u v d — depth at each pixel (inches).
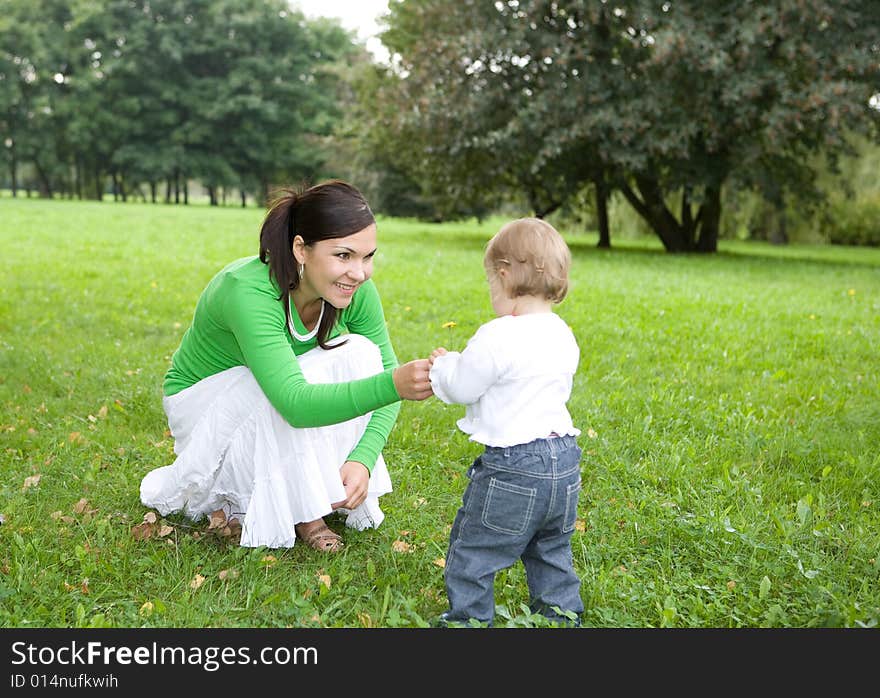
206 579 109.4
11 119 2134.6
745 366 248.1
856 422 189.0
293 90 2138.3
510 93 794.2
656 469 153.1
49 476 143.9
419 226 1412.4
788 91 673.6
